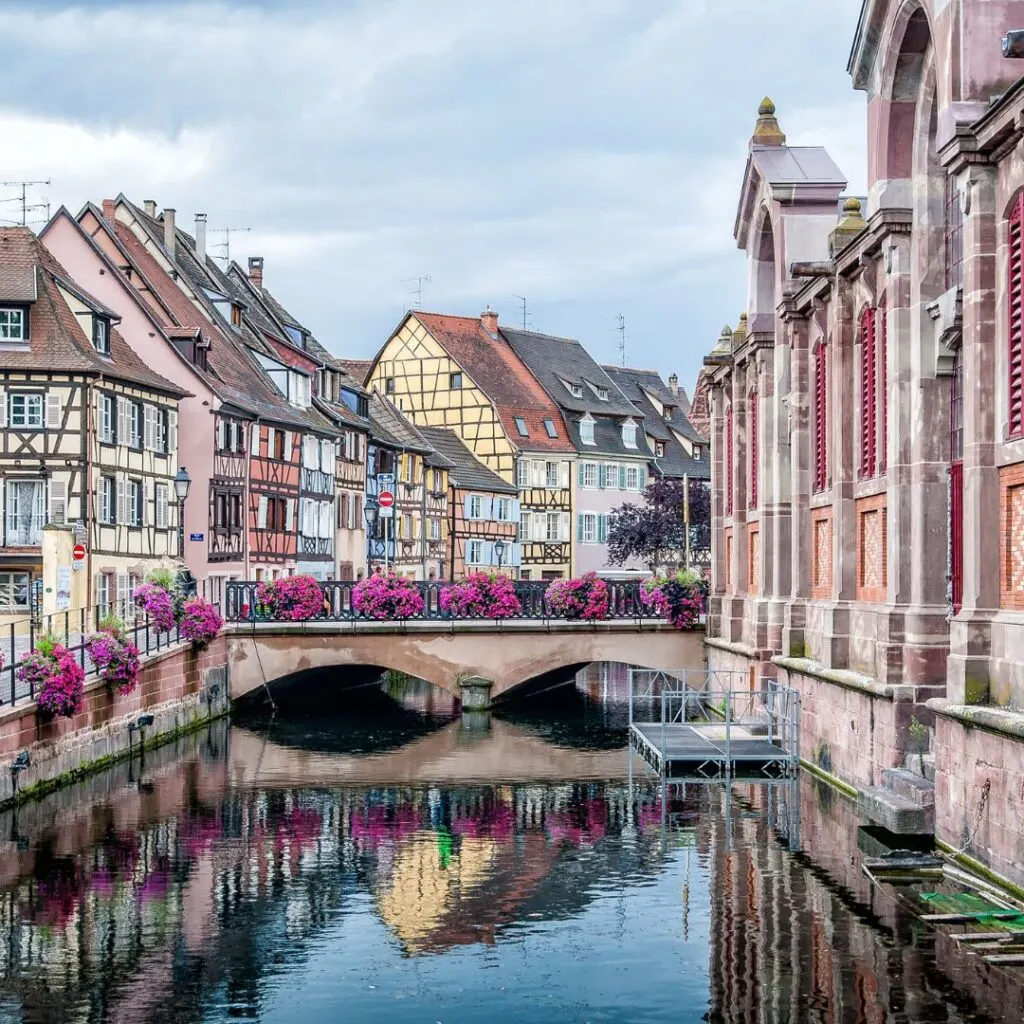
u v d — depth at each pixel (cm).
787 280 3098
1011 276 1791
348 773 3005
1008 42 1822
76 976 1586
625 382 9725
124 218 5594
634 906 1841
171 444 4875
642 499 8969
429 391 8312
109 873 2064
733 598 3856
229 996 1519
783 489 3278
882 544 2480
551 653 4141
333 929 1764
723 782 2792
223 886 1989
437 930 1755
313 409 6238
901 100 2309
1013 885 1692
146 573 3866
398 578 4131
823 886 1886
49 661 2531
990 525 1833
